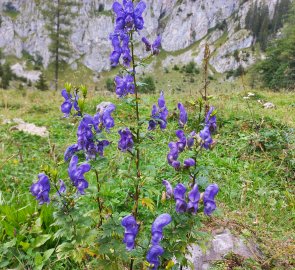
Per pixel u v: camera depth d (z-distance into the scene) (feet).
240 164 23.82
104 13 495.00
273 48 154.81
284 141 26.61
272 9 433.89
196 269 13.50
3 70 324.39
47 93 73.26
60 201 10.32
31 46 453.99
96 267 11.31
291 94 53.57
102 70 473.67
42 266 13.53
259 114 33.99
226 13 482.69
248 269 13.37
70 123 36.76
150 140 11.83
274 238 15.89
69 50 181.68
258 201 19.31
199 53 463.83
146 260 9.72
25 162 25.25
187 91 48.67
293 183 22.00
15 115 44.34
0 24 459.32
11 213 15.88
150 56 11.31
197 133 11.46
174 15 501.97
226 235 15.02
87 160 10.54
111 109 10.75
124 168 20.03
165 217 9.15
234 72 398.01
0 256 13.99
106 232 10.18
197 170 10.31
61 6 179.32
